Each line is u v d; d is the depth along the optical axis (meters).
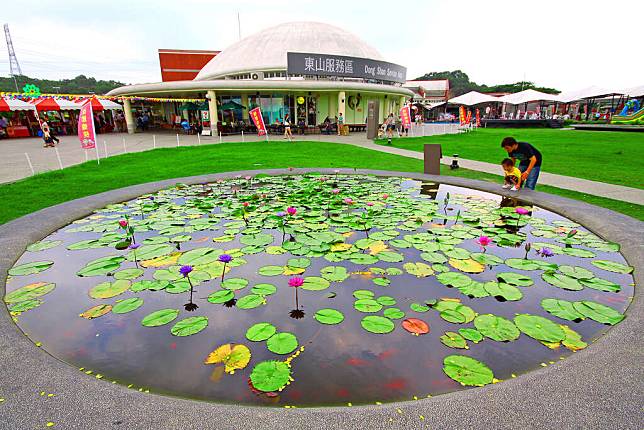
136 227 3.62
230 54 22.92
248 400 1.45
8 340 1.74
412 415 1.25
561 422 1.21
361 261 2.77
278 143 13.45
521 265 2.70
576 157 9.16
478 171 7.06
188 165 8.34
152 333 1.92
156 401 1.33
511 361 1.67
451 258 2.85
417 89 44.62
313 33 22.48
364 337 1.86
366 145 12.86
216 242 3.21
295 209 3.93
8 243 3.08
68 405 1.30
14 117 19.88
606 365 1.49
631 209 4.21
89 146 8.41
